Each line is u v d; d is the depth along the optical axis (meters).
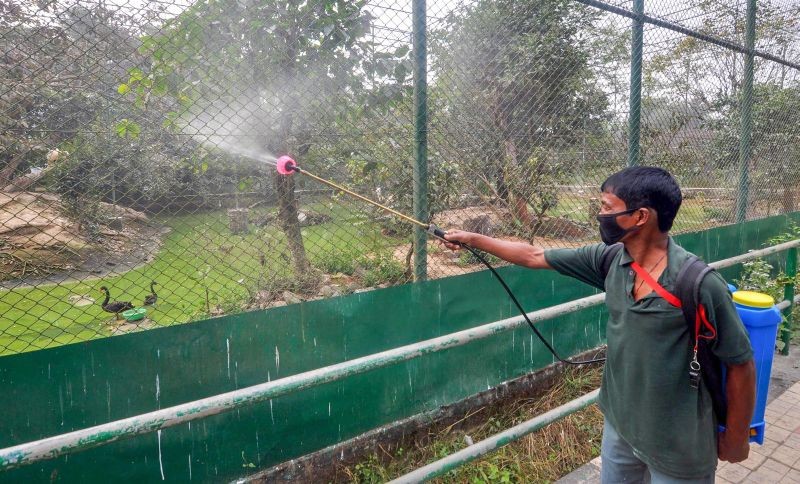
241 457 2.50
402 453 3.01
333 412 2.77
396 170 3.13
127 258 2.81
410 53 2.96
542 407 3.53
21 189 2.45
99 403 2.09
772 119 5.92
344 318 2.71
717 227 4.85
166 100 2.65
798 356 4.52
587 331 4.04
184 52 2.64
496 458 3.04
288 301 2.99
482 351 3.34
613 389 1.82
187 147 2.76
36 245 2.59
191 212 2.85
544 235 3.96
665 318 1.56
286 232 3.03
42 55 2.26
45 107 2.34
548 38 3.70
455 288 3.14
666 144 4.88
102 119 2.50
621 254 1.77
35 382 1.95
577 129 3.99
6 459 1.30
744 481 2.79
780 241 5.70
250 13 2.79
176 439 2.31
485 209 3.59
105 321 3.93
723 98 5.19
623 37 4.07
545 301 3.65
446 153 3.32
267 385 1.71
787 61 5.69
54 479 2.06
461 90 3.33
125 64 2.46
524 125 3.70
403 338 2.95
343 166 3.11
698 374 1.55
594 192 4.15
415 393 3.07
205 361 2.33
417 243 2.99
